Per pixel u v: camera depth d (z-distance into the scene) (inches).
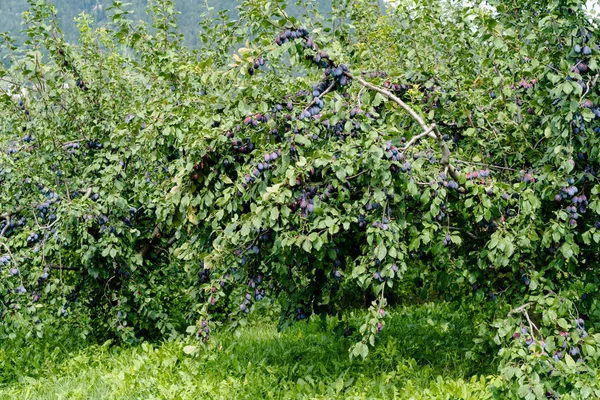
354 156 182.1
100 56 331.0
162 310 342.6
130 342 318.7
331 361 276.5
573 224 193.3
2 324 297.3
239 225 201.8
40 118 313.0
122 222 299.9
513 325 198.4
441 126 232.7
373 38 281.6
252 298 230.4
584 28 187.2
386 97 207.0
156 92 305.4
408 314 369.1
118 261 322.3
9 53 293.1
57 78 307.1
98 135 322.3
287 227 194.4
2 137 307.7
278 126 198.2
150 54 299.6
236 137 201.2
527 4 228.5
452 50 257.3
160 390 250.4
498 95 232.2
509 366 191.8
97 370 294.0
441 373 259.3
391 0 279.7
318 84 197.3
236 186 190.2
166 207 234.4
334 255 201.0
